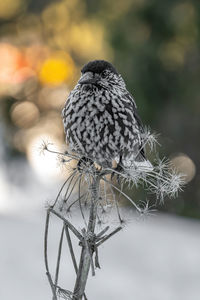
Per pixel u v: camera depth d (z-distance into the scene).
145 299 9.38
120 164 5.71
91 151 5.76
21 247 11.24
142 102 16.69
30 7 19.03
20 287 9.52
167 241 12.09
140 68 16.75
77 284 4.46
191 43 17.11
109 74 5.85
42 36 19.02
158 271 10.48
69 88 18.62
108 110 5.71
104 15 17.97
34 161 18.34
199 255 11.23
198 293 9.66
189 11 17.06
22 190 18.25
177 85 17.12
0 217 13.84
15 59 18.81
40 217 14.10
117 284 9.83
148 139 5.41
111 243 11.86
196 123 17.62
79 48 18.70
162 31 16.91
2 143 18.95
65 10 18.78
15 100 18.67
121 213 4.74
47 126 18.67
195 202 17.83
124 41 16.80
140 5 16.91
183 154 17.73
